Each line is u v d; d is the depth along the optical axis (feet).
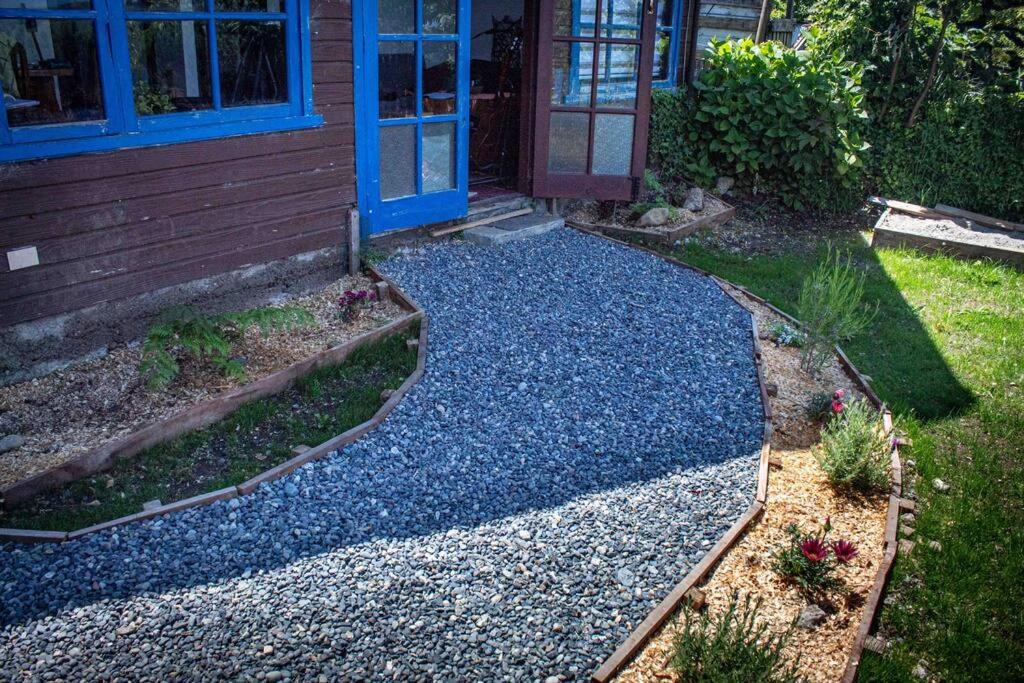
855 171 30.83
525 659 9.84
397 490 12.92
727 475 13.73
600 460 13.99
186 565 11.12
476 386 16.06
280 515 12.20
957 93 31.78
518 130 27.96
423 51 21.09
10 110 13.57
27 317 14.39
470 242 23.31
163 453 13.64
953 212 30.53
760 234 28.09
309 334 17.44
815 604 11.04
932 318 21.58
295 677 9.39
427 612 10.45
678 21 30.01
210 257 17.08
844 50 32.78
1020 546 12.59
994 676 10.21
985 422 16.38
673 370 17.35
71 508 12.19
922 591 11.49
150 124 15.38
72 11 13.93
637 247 24.50
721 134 30.50
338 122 19.16
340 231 19.92
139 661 9.52
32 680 9.23
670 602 10.66
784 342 19.11
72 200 14.53
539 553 11.62
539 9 24.11
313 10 17.88
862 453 13.56
